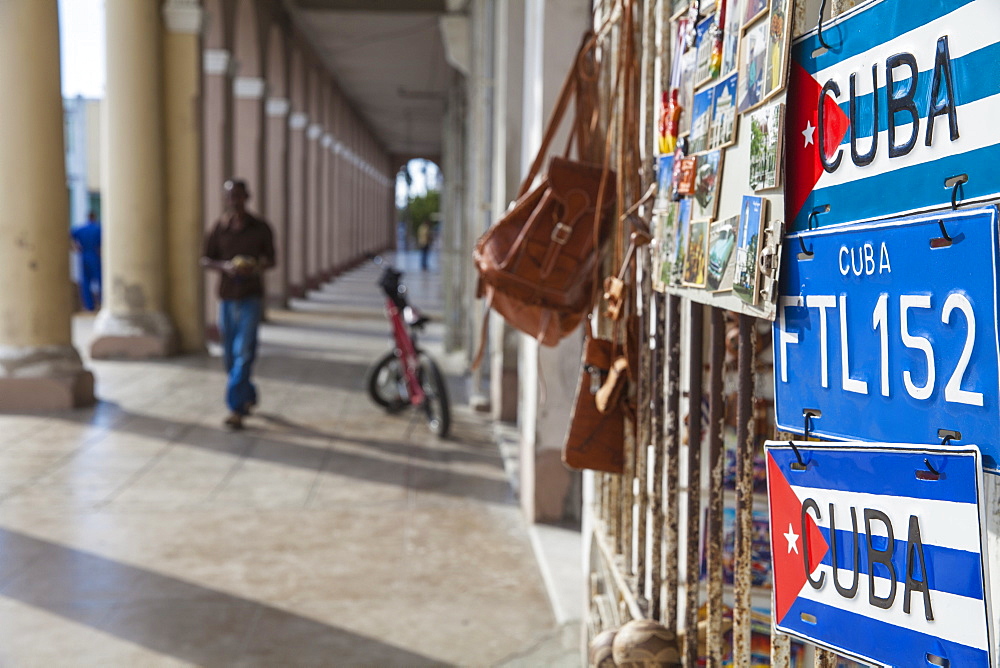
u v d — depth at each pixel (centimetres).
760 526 265
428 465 657
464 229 1212
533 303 316
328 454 680
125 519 522
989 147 98
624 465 278
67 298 830
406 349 773
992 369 97
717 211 184
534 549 485
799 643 250
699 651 246
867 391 123
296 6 1820
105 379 964
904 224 113
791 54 147
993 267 97
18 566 448
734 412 276
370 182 4200
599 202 297
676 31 230
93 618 389
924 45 110
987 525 107
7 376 797
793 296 145
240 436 728
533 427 512
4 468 622
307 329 1515
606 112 320
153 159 1117
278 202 1886
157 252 1125
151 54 1111
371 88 2859
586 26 473
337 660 354
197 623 386
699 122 198
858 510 124
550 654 363
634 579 271
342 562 462
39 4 809
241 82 1641
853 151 127
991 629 101
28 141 804
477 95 933
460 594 423
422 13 1791
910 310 113
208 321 1468
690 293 203
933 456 108
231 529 509
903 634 116
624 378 271
